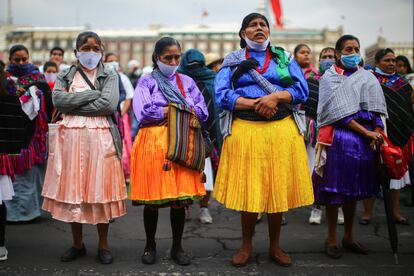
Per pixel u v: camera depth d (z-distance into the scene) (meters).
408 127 4.91
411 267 3.75
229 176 3.69
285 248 4.29
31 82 4.97
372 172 3.92
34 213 5.21
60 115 3.83
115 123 3.86
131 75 10.80
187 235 4.78
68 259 3.89
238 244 4.45
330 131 3.92
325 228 5.07
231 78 3.74
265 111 3.52
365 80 3.91
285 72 3.68
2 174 3.85
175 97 3.74
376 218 5.53
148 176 3.65
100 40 3.86
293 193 3.66
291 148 3.66
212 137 5.22
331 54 5.28
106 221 3.72
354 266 3.78
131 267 3.75
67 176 3.67
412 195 6.25
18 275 3.56
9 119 3.90
